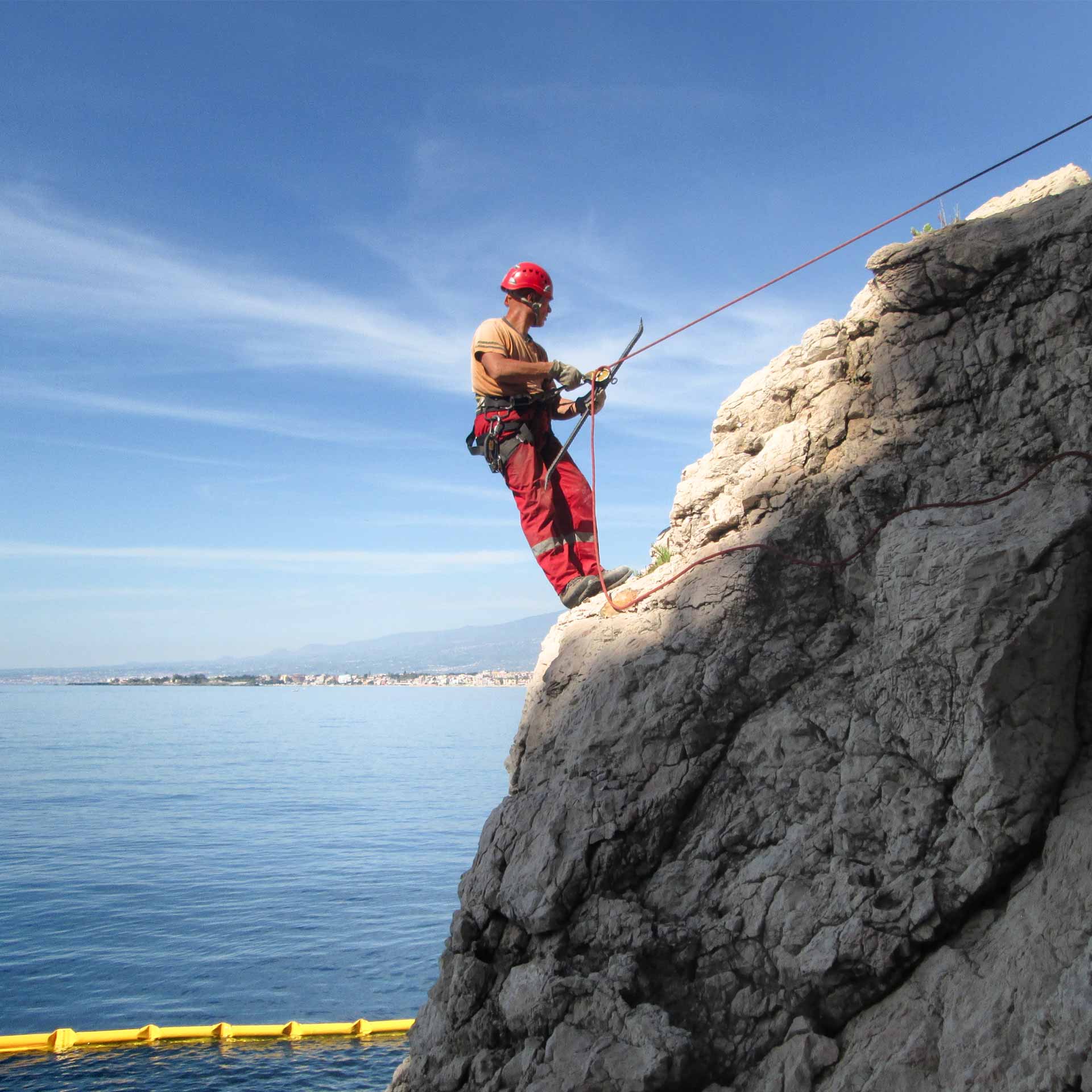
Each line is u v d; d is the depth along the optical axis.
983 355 4.25
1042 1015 2.59
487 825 4.76
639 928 3.80
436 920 31.00
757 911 3.65
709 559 4.70
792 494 4.63
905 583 3.76
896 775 3.61
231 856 44.25
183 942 27.94
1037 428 3.97
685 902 3.89
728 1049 3.50
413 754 116.25
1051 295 4.09
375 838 50.22
